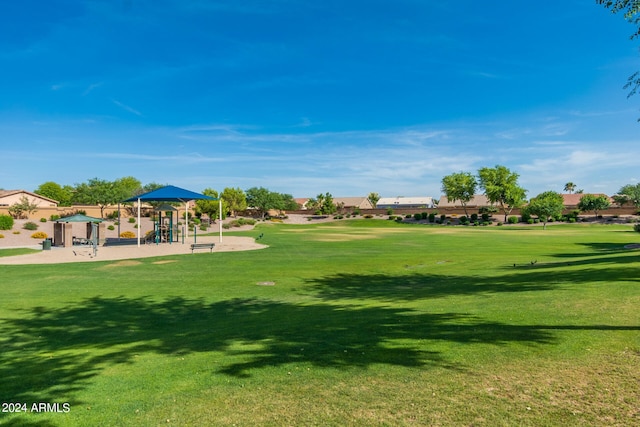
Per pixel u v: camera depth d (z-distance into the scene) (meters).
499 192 83.12
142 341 8.28
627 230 54.75
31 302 12.59
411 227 70.25
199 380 5.61
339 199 145.50
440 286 14.55
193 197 33.81
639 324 7.19
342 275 18.00
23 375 6.27
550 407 4.34
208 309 11.69
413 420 4.18
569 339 6.52
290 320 9.56
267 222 81.31
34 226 44.31
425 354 6.12
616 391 4.65
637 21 9.34
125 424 4.42
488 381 5.04
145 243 35.62
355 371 5.58
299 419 4.30
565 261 20.06
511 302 9.87
